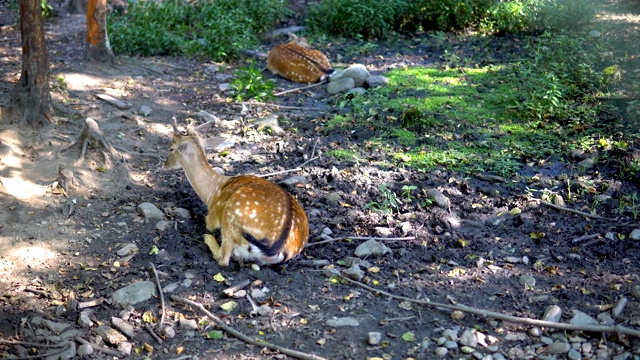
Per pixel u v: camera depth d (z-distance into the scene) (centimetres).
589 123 810
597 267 636
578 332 579
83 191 714
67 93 872
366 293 616
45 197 699
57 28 1184
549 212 700
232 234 630
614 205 703
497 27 1091
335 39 1116
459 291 617
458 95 890
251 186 642
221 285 623
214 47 1027
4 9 1249
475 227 685
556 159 770
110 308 604
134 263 643
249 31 1093
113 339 579
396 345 575
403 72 960
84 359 567
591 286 618
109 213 692
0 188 695
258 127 831
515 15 1078
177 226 680
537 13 1080
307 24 1172
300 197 719
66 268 634
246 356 568
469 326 588
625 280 622
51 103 785
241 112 870
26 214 677
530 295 612
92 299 609
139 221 684
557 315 587
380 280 629
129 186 730
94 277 628
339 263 644
